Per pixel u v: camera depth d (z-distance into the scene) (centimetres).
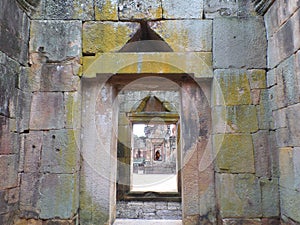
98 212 334
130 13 347
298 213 266
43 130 322
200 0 350
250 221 307
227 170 317
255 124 325
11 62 296
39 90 329
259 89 332
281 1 295
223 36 341
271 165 317
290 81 279
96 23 346
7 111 286
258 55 337
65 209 308
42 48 336
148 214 509
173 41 343
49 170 315
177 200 629
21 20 319
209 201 336
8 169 287
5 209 281
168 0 350
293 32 271
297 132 267
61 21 343
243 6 348
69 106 325
